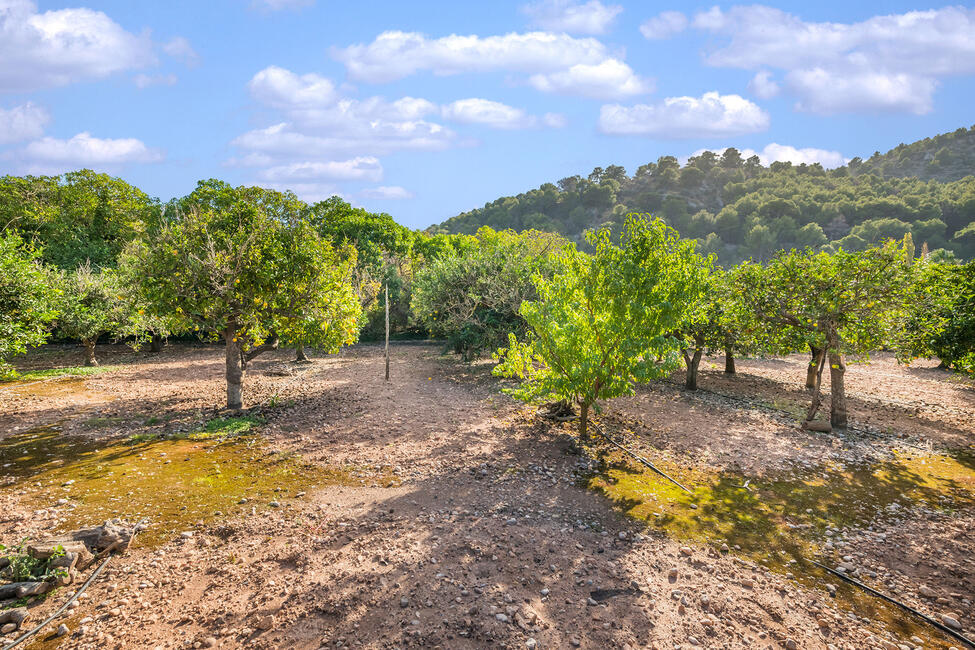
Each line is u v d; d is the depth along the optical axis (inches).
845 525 383.6
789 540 359.6
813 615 277.0
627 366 504.4
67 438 543.2
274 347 709.3
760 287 660.7
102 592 277.6
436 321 1162.6
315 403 724.7
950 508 414.6
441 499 408.2
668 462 507.5
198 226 641.0
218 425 590.9
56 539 311.9
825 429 618.8
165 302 613.9
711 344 833.5
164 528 351.3
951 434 620.1
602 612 269.0
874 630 267.1
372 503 398.3
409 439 563.5
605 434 589.9
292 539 337.7
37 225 1402.6
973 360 543.5
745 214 7007.9
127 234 1499.8
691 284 503.8
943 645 256.4
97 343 1451.8
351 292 737.6
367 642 241.0
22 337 563.2
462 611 264.4
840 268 609.3
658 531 365.7
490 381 925.2
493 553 323.0
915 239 5393.7
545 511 391.5
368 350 1445.6
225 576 294.5
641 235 509.4
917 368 1136.8
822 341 613.0
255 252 640.4
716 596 288.4
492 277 1056.8
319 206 1804.9
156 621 254.4
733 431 616.4
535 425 624.4
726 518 390.3
